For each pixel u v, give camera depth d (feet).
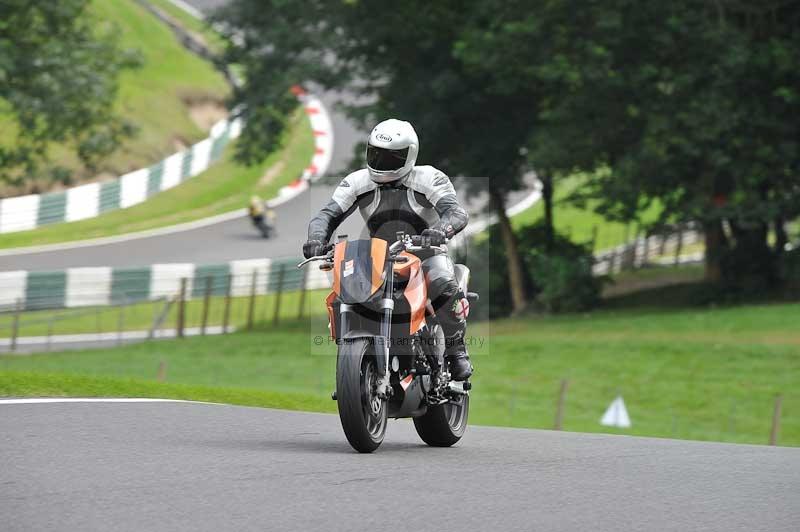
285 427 103.09
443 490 70.54
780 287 383.04
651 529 60.64
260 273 451.12
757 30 362.53
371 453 89.10
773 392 273.54
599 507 66.33
